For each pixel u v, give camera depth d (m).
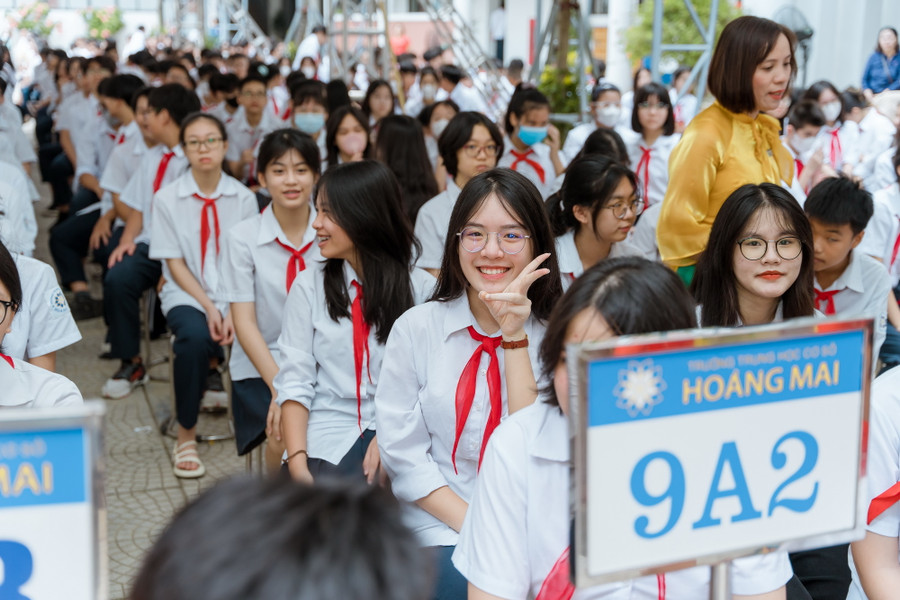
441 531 2.59
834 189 3.68
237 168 8.36
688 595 1.89
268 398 3.98
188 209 4.86
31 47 19.20
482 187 2.58
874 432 2.20
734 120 3.64
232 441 5.14
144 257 5.63
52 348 3.36
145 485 4.52
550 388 1.87
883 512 2.17
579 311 1.73
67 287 7.18
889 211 5.31
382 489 1.04
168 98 5.61
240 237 3.94
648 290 1.71
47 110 12.64
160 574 0.96
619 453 1.45
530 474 1.90
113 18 24.75
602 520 1.45
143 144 6.20
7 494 1.30
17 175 4.72
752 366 1.51
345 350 3.25
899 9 11.99
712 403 1.49
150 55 13.51
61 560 1.32
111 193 6.44
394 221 3.19
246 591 0.90
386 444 2.68
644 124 6.75
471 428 2.62
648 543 1.48
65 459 1.31
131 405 5.58
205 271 4.86
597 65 13.55
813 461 1.58
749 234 2.75
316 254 3.98
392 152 5.50
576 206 3.64
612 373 1.43
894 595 2.17
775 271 2.76
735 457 1.52
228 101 8.80
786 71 3.52
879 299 3.97
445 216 4.84
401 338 2.70
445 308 2.68
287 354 3.28
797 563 2.84
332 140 5.88
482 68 12.83
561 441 1.87
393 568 0.94
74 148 9.48
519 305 2.40
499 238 2.57
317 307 3.29
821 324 1.53
